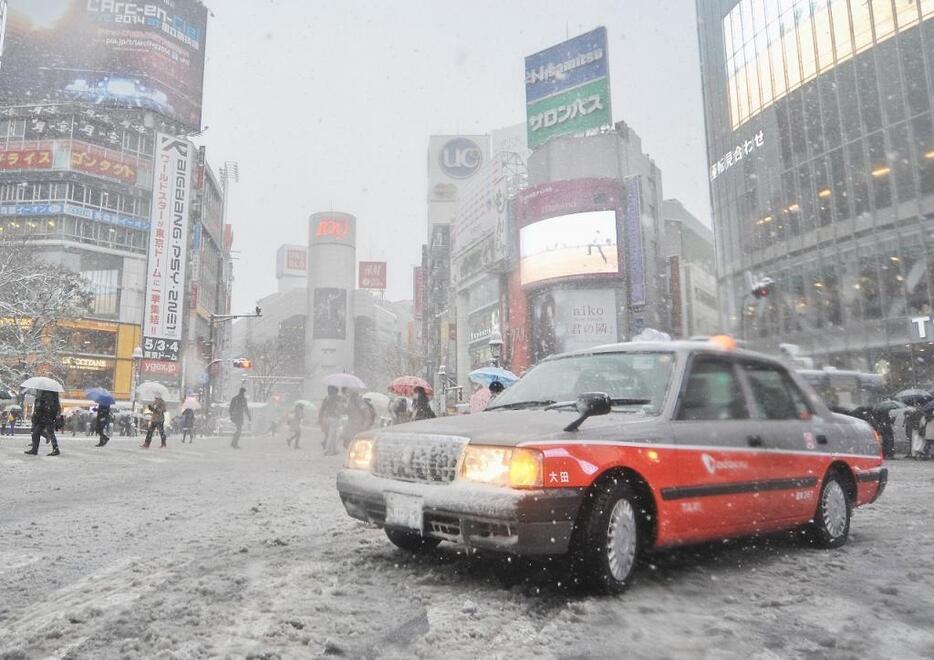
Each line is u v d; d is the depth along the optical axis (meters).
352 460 3.91
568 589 3.26
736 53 40.53
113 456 14.19
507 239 52.22
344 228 153.75
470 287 64.81
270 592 3.21
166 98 58.75
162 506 6.42
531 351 47.47
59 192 52.69
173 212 56.47
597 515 3.19
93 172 53.94
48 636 2.59
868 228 30.98
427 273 89.62
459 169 102.88
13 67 54.00
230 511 6.06
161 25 59.19
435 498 3.26
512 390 4.65
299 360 152.62
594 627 2.80
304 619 2.78
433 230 86.38
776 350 35.81
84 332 51.50
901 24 29.86
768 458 4.17
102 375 52.19
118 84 56.62
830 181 33.06
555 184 46.00
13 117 53.03
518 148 67.50
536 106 51.09
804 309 34.19
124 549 4.33
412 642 2.56
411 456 3.51
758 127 38.19
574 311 44.31
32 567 3.82
